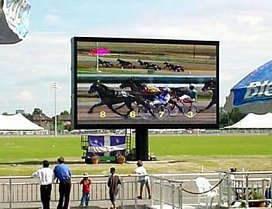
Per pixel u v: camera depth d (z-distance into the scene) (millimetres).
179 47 51562
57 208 24094
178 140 128250
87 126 49750
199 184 24312
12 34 17312
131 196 27469
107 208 24938
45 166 23750
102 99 50094
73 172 43344
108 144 53688
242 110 14000
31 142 122875
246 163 54156
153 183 25031
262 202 22828
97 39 50000
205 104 52000
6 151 83438
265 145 100375
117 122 50438
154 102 51156
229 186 22703
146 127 51188
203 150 82750
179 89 51625
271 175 28219
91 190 28766
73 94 49750
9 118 43750
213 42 52062
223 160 58312
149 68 51125
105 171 44344
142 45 50938
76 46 49656
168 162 54594
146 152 53969
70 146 100562
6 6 15320
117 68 50469
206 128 51938
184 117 51688
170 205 24047
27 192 27641
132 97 50750
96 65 50031
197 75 51938
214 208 23609
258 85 13836
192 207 24000
